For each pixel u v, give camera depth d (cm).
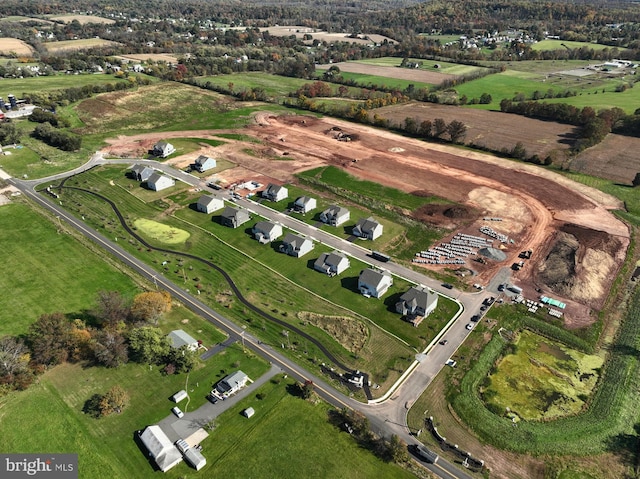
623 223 10744
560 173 13212
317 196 12081
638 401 6306
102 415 5862
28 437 5572
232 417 5900
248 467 5278
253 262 9306
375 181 12862
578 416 6100
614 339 7444
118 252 9456
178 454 5325
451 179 12950
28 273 8606
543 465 5434
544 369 6881
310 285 8650
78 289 8219
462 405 6200
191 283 8600
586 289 8469
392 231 10488
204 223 10669
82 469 5206
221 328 7506
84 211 10988
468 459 5475
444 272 9050
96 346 6556
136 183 12538
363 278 8406
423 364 6894
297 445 5556
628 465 5453
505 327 7662
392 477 5238
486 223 10731
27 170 13062
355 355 7044
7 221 10356
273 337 7362
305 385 6250
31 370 6391
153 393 6225
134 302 7344
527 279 8825
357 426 5753
